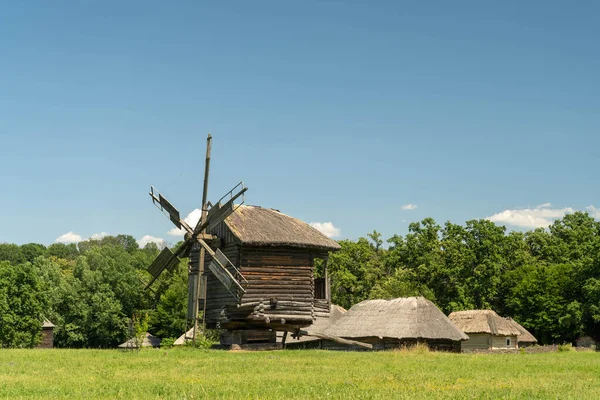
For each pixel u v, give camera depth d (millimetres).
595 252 79500
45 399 14656
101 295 83062
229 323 36938
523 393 16312
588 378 21484
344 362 26891
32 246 142500
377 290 84312
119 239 186125
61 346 84312
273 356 29953
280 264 37531
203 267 38125
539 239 103438
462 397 15367
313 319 38031
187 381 18781
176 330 72188
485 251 89625
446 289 89438
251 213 39625
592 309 76312
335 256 90062
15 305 75625
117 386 17234
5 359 26391
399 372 22656
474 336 71875
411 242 93125
